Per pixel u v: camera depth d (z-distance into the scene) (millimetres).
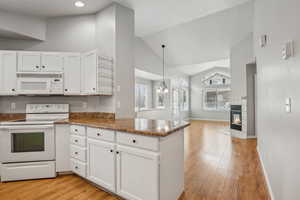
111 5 2912
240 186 2246
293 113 1251
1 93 2744
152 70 6578
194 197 1995
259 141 3355
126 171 1835
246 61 5188
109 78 2869
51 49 3242
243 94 5289
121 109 2994
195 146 4234
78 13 3166
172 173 1842
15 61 2773
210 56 6734
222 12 4281
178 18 3445
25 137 2484
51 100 3148
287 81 1405
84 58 2857
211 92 10148
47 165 2500
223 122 9180
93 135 2207
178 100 9281
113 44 2906
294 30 1242
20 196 2025
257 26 3223
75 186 2264
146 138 1653
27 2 2703
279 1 1666
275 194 1795
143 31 4109
